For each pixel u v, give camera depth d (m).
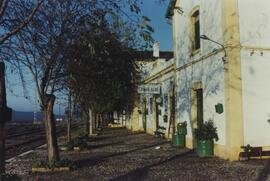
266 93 15.62
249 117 15.42
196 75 19.11
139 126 39.28
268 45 15.79
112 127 49.91
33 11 8.58
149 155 17.95
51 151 14.58
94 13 10.24
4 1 8.06
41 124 74.12
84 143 21.88
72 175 13.19
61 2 10.69
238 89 15.34
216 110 16.19
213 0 16.83
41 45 10.55
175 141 21.16
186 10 20.42
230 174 12.42
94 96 21.91
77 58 13.82
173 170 13.55
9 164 16.31
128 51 16.02
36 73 14.41
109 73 16.16
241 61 15.48
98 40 10.91
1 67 8.15
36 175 13.39
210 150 16.62
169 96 25.23
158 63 28.67
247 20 15.66
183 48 21.12
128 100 37.03
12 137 36.88
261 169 13.05
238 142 15.21
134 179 12.20
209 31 17.30
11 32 8.41
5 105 8.16
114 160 16.61
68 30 11.00
